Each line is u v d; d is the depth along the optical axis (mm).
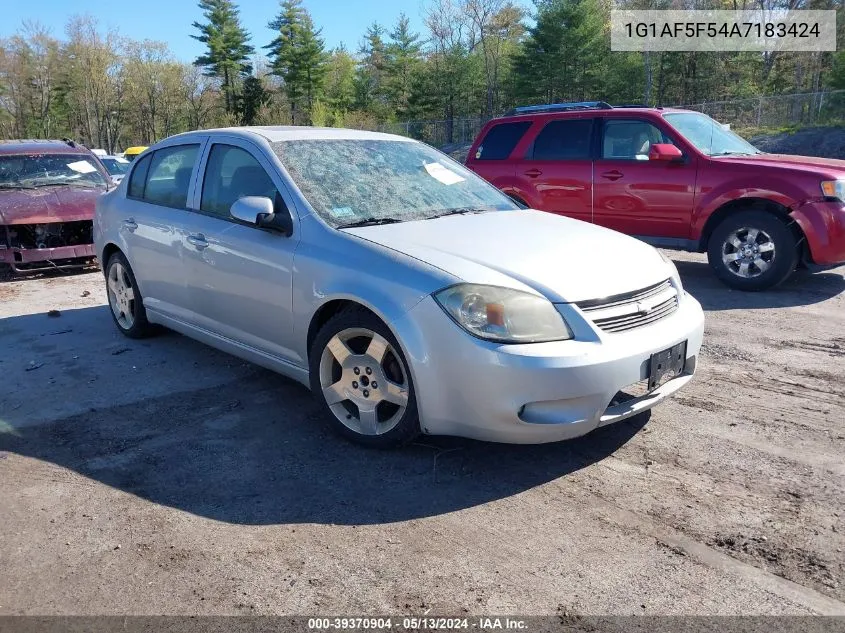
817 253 6750
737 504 3111
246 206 3990
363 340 3672
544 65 49625
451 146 39250
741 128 29391
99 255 6078
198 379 4910
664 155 7352
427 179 4645
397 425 3525
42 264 8750
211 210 4664
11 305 7391
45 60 82375
